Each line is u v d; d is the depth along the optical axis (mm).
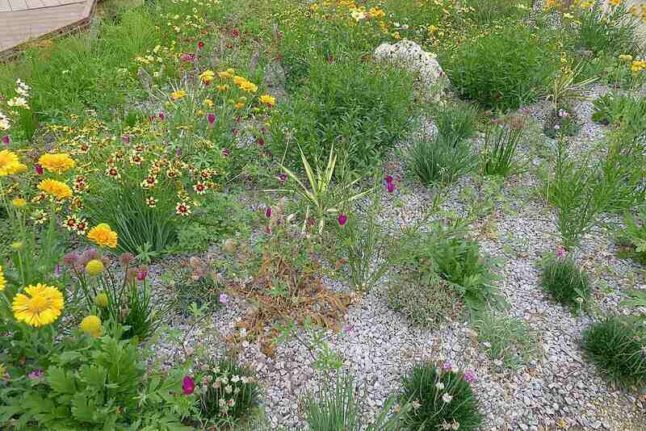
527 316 3543
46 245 2881
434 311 3395
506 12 8375
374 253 3926
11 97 5273
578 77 6633
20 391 2314
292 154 4508
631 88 6484
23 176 3832
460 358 3209
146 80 5820
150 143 4098
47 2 8609
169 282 3344
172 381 2455
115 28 7016
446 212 4016
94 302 2611
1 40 7020
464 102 6094
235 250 3490
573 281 3666
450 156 4609
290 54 6043
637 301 3312
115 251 3639
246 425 2758
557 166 4656
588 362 3248
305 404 2795
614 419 2943
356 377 3066
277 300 3395
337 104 4715
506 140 5301
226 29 7383
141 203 3578
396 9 7691
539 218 4434
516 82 5746
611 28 7566
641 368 3115
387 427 2553
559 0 8367
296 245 3584
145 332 3064
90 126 4688
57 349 2410
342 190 4012
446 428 2615
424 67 6039
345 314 3451
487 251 4039
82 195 3602
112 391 2354
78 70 5945
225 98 4738
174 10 7621
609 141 4996
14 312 2135
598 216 4492
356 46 6445
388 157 5074
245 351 3148
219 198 3955
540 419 2916
